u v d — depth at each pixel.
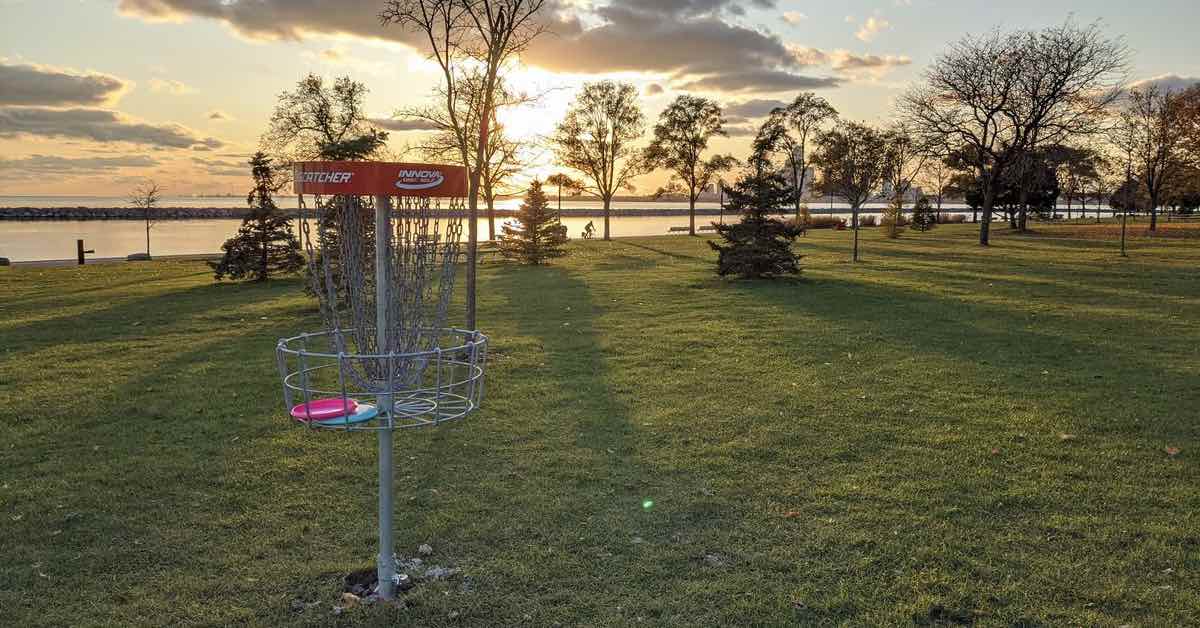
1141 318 14.55
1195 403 8.37
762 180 22.22
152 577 4.59
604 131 57.75
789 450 6.90
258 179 24.72
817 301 17.50
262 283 24.38
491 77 10.85
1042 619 4.07
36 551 4.93
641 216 169.50
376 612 4.18
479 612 4.20
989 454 6.75
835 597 4.32
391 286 3.91
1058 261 28.42
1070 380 9.52
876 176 33.19
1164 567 4.62
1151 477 6.16
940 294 18.70
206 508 5.64
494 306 17.55
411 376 4.02
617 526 5.31
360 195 3.76
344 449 7.00
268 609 4.23
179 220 118.69
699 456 6.78
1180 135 44.06
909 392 8.98
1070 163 56.59
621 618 4.14
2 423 7.80
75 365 10.73
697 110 62.59
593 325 14.40
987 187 40.66
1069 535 5.09
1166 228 52.03
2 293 22.55
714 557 4.84
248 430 7.55
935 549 4.88
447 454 6.86
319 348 12.15
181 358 11.32
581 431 7.55
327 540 5.13
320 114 27.09
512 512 5.57
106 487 6.04
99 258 39.69
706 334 13.16
